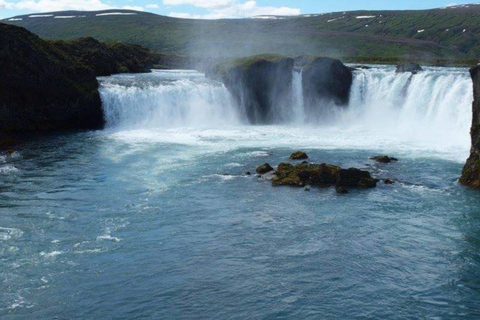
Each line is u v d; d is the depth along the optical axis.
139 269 22.59
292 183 34.53
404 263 23.23
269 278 21.84
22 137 51.81
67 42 82.81
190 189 33.78
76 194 32.69
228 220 28.34
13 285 21.05
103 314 19.19
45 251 24.20
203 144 48.41
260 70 64.31
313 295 20.50
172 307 19.67
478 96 36.12
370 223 27.86
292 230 26.95
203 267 22.84
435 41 197.50
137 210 29.84
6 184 34.78
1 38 53.25
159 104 61.94
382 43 188.12
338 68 64.69
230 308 19.61
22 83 54.12
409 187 34.16
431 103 56.09
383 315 19.11
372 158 41.53
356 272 22.38
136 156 43.03
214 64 74.44
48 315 19.03
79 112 57.88
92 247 24.73
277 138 51.97
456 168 38.97
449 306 19.77
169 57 113.75
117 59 90.62
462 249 24.66
